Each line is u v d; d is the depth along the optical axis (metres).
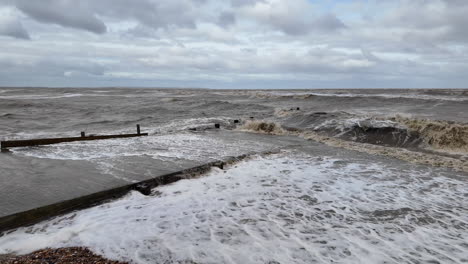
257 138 12.02
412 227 4.48
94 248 3.69
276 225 4.46
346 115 16.38
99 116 22.22
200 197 5.56
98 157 7.98
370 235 4.20
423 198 5.71
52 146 9.50
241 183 6.42
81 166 6.99
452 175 7.28
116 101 38.38
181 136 12.22
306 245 3.88
